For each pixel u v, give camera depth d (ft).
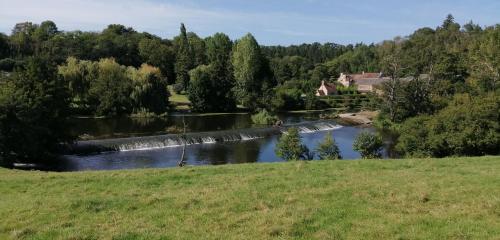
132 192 58.34
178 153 185.78
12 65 390.21
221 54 496.23
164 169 79.00
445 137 138.21
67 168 152.35
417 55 387.96
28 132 149.28
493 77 257.55
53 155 171.73
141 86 321.11
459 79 327.06
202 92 353.31
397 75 306.14
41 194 60.13
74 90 311.88
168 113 336.70
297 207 48.42
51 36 543.39
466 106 146.51
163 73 498.69
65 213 47.88
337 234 39.83
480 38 440.86
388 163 81.66
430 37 609.83
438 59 337.31
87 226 43.50
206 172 74.69
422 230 40.24
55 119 171.94
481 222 41.81
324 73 604.08
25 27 580.71
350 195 53.26
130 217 46.57
